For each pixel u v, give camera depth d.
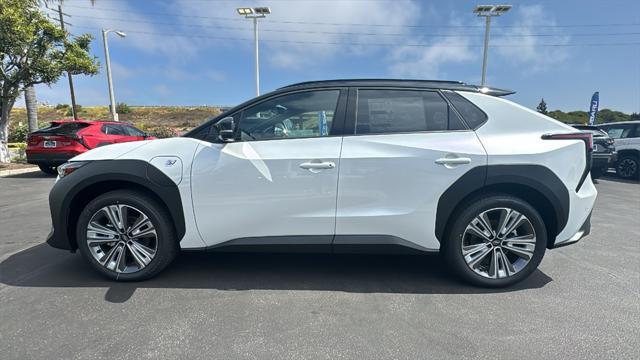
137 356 2.48
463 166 3.30
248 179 3.36
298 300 3.27
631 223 6.00
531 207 3.38
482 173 3.30
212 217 3.43
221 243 3.48
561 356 2.52
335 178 3.33
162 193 3.40
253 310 3.09
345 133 3.41
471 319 2.98
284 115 3.50
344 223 3.38
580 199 3.43
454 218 3.41
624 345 2.64
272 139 3.45
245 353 2.53
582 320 2.96
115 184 3.55
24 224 5.61
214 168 3.38
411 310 3.12
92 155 3.55
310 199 3.36
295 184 3.35
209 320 2.93
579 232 3.52
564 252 4.54
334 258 4.27
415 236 3.41
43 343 2.61
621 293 3.43
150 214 3.43
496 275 3.47
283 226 3.41
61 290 3.40
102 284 3.52
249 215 3.40
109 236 3.52
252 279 3.69
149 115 55.62
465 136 3.38
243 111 3.54
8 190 8.66
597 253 4.51
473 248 3.46
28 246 4.57
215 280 3.65
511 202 3.35
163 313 3.02
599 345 2.63
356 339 2.70
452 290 3.48
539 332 2.79
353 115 3.45
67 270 3.84
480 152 3.30
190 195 3.40
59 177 3.56
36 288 3.43
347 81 3.58
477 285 3.51
